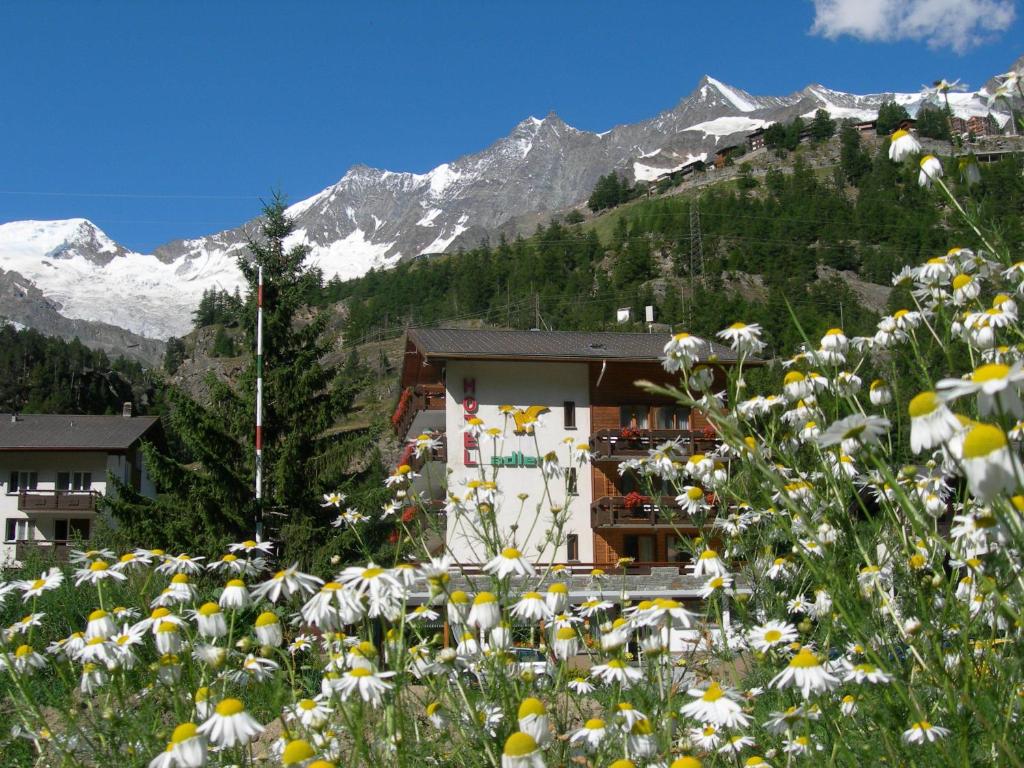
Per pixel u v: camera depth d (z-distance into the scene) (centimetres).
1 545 4731
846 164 17000
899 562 383
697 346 471
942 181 427
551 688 416
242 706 329
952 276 457
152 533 2223
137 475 5316
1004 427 219
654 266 13912
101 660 429
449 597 372
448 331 3250
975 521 334
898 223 12519
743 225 14162
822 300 8888
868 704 341
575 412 2959
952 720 306
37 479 4894
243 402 2508
